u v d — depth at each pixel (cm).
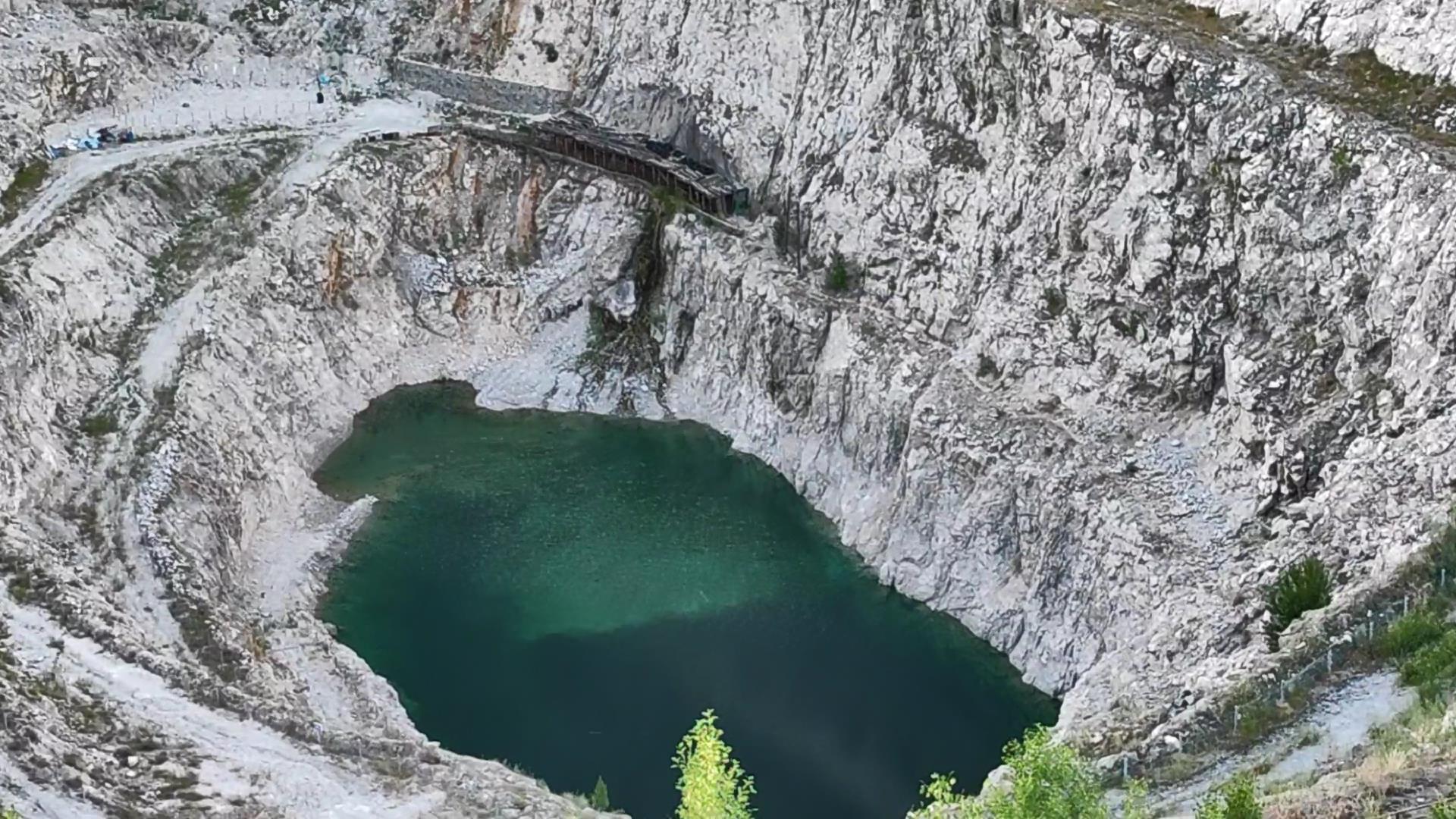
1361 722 3903
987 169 6625
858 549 6456
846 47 7306
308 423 7312
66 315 6588
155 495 5903
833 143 7294
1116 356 6038
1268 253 5584
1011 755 3375
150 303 7056
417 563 6450
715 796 3512
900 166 6938
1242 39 6028
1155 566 5281
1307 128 5566
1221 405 5672
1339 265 5384
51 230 6969
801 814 4972
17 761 4228
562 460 7288
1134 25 6178
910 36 6981
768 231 7519
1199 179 5866
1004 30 6556
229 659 5178
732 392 7462
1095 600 5506
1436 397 4847
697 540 6612
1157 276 5934
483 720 5447
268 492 6681
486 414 7712
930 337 6719
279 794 4262
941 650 5844
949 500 6162
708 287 7531
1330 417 5197
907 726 5419
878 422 6569
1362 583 4416
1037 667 5656
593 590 6259
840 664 5772
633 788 5091
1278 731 3972
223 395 6762
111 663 4784
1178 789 3847
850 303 7012
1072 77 6291
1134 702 4512
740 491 6988
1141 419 5888
